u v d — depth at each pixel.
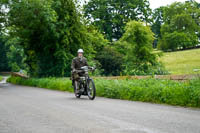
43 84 19.30
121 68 27.84
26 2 21.02
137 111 7.11
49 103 9.12
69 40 21.72
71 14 21.88
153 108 7.73
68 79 17.59
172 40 57.69
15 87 19.94
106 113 6.76
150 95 9.54
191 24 60.03
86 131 4.73
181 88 8.76
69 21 21.84
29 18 22.08
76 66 11.20
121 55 28.50
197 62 20.42
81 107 7.99
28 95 12.66
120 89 11.02
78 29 22.00
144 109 7.51
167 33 59.38
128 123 5.41
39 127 5.15
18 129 5.03
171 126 5.10
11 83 27.11
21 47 26.08
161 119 5.87
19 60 71.62
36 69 24.39
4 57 82.44
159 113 6.75
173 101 8.70
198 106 7.95
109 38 46.47
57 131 4.78
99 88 12.18
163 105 8.48
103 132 4.64
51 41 22.33
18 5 21.28
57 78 19.55
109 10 48.41
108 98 11.02
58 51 21.12
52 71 22.19
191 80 9.57
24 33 22.81
